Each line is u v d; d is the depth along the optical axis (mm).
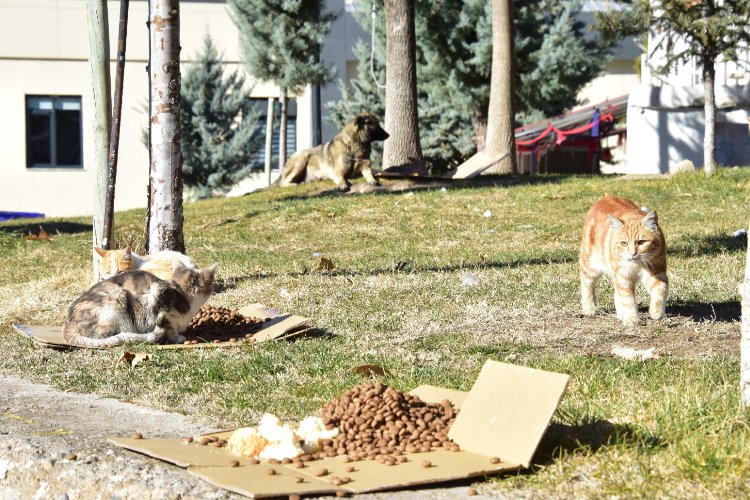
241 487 4641
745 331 5727
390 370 7809
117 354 8812
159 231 12023
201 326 9938
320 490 4621
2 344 9734
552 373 5312
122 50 12172
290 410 6629
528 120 37250
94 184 12922
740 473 4684
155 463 5250
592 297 10125
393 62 23688
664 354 8211
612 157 45469
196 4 37344
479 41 32062
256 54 32062
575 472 4922
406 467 4984
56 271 14945
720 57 23141
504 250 15023
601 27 20438
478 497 4664
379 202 19453
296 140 38469
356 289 11984
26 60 36875
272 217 18734
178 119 12039
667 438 5262
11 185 37000
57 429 6152
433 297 11320
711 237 14852
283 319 9898
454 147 35156
